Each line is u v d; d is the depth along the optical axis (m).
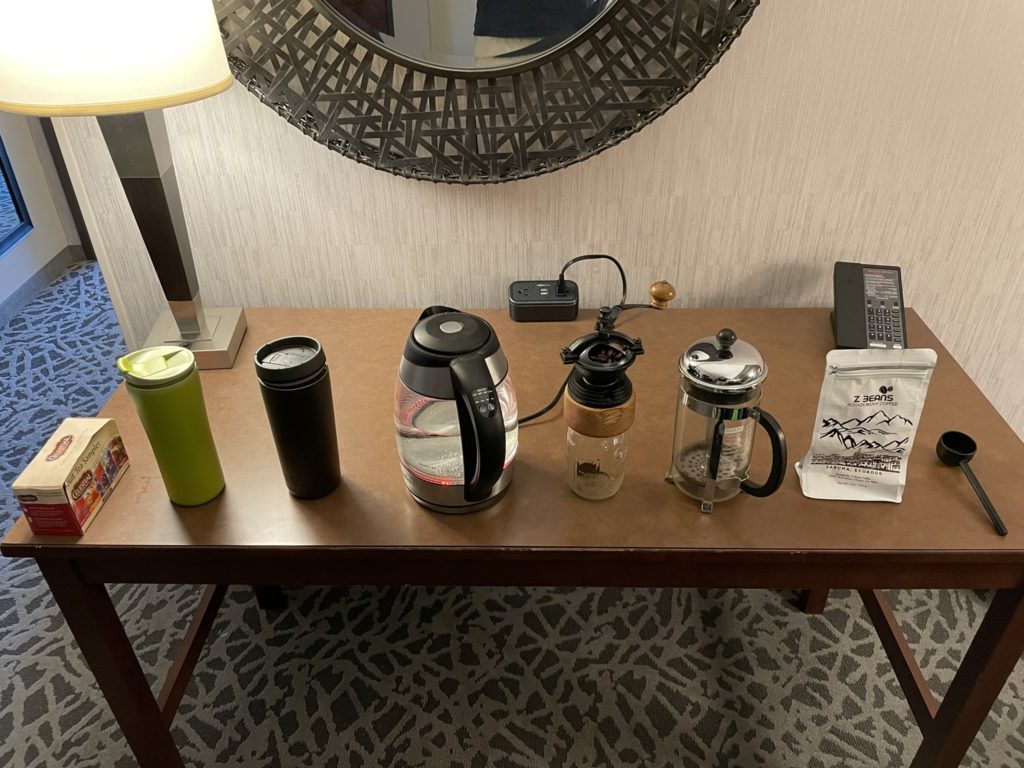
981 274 1.46
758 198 1.39
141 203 1.15
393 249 1.45
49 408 2.34
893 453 1.00
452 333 0.95
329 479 1.03
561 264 1.47
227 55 1.22
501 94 1.26
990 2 1.20
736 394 0.93
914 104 1.29
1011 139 1.31
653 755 1.40
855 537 0.97
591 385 0.95
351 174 1.37
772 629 1.63
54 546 0.96
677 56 1.22
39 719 1.47
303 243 1.45
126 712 1.19
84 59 0.92
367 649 1.59
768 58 1.25
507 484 1.05
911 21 1.21
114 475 1.05
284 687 1.52
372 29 1.21
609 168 1.36
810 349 1.32
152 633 1.63
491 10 1.19
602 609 1.68
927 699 1.28
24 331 2.76
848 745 1.41
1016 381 1.59
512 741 1.42
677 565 1.01
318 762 1.39
